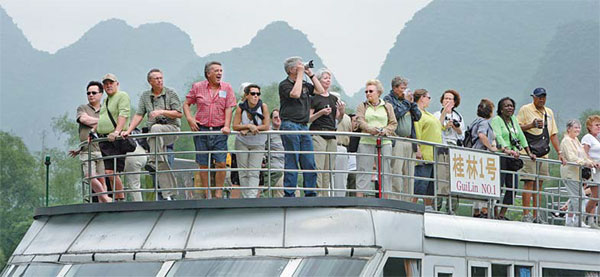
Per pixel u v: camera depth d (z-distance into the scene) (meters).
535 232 17.48
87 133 17.95
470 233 16.25
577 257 18.22
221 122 16.31
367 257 14.44
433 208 17.09
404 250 15.03
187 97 16.44
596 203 20.23
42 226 16.38
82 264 15.45
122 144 16.77
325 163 16.80
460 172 17.09
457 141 19.30
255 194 16.31
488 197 17.59
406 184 17.28
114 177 16.23
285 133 15.37
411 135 17.31
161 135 15.79
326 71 16.72
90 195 16.50
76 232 15.82
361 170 16.69
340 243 14.41
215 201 14.88
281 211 14.67
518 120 19.78
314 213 14.60
